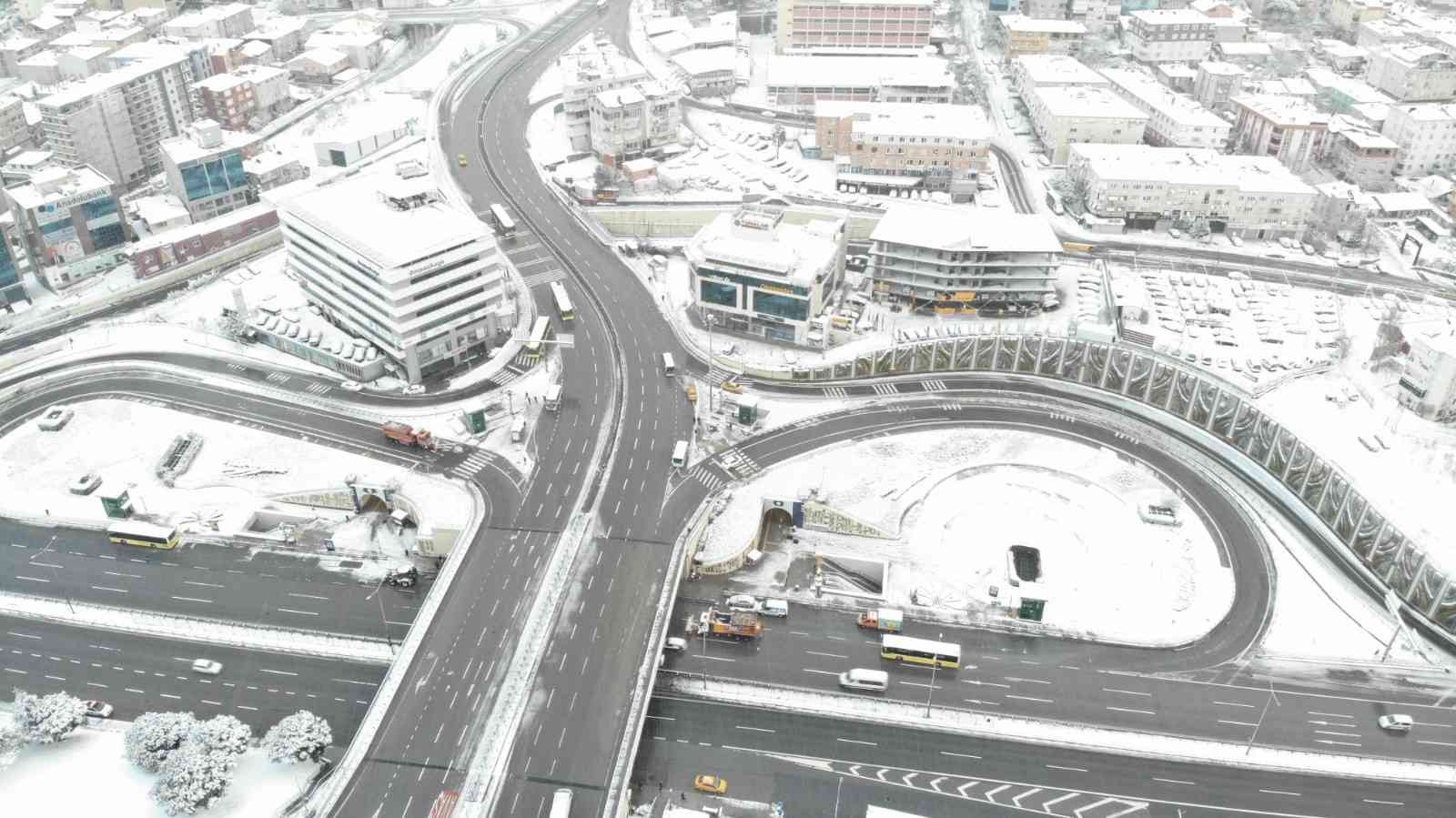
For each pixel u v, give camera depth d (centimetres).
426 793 14362
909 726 16362
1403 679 17262
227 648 17550
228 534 19862
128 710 16462
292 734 15138
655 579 17938
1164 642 17825
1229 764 15812
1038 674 17238
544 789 14412
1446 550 18125
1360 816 15138
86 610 18225
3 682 16888
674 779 15512
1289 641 17950
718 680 17000
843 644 17775
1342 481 19738
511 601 17425
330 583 18900
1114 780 15588
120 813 14825
